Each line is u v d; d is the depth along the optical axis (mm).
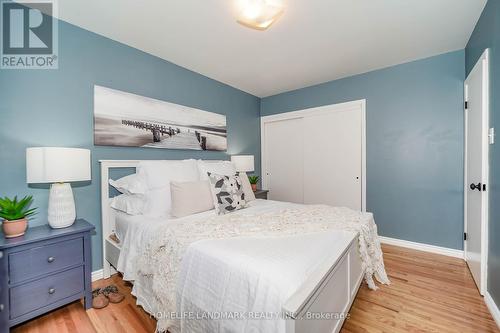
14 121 1686
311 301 952
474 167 2092
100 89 2111
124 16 1861
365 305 1704
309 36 2201
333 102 3379
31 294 1428
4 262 1334
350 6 1776
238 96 3711
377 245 2035
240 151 3758
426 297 1797
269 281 974
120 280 2096
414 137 2777
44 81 1815
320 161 3545
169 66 2686
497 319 1494
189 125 2898
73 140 1958
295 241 1359
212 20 1927
